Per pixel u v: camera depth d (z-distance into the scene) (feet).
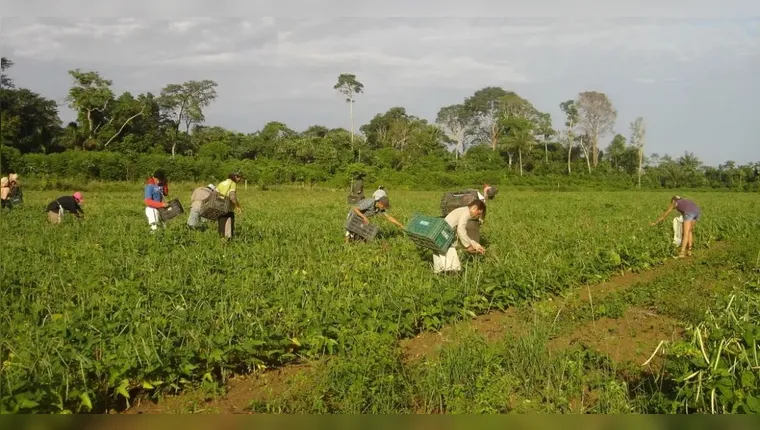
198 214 52.54
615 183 225.76
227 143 220.84
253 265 38.73
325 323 26.61
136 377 21.56
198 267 36.91
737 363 19.36
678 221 51.72
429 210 87.25
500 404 19.52
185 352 22.61
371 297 30.91
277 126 246.68
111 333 24.35
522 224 66.54
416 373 21.93
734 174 245.24
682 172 243.81
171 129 205.57
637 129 241.55
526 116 276.62
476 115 282.77
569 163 252.83
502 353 23.36
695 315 29.58
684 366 20.16
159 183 53.26
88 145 174.50
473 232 41.34
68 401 20.06
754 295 29.43
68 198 58.95
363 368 21.13
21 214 63.87
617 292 35.53
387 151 227.20
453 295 30.89
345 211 82.94
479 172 215.51
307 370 24.12
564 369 21.71
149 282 32.60
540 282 35.63
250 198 118.83
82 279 33.78
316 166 187.52
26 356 21.49
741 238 58.90
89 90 176.76
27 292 30.96
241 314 27.48
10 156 136.46
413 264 39.29
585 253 43.68
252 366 24.26
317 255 43.06
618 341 27.55
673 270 43.06
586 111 260.62
